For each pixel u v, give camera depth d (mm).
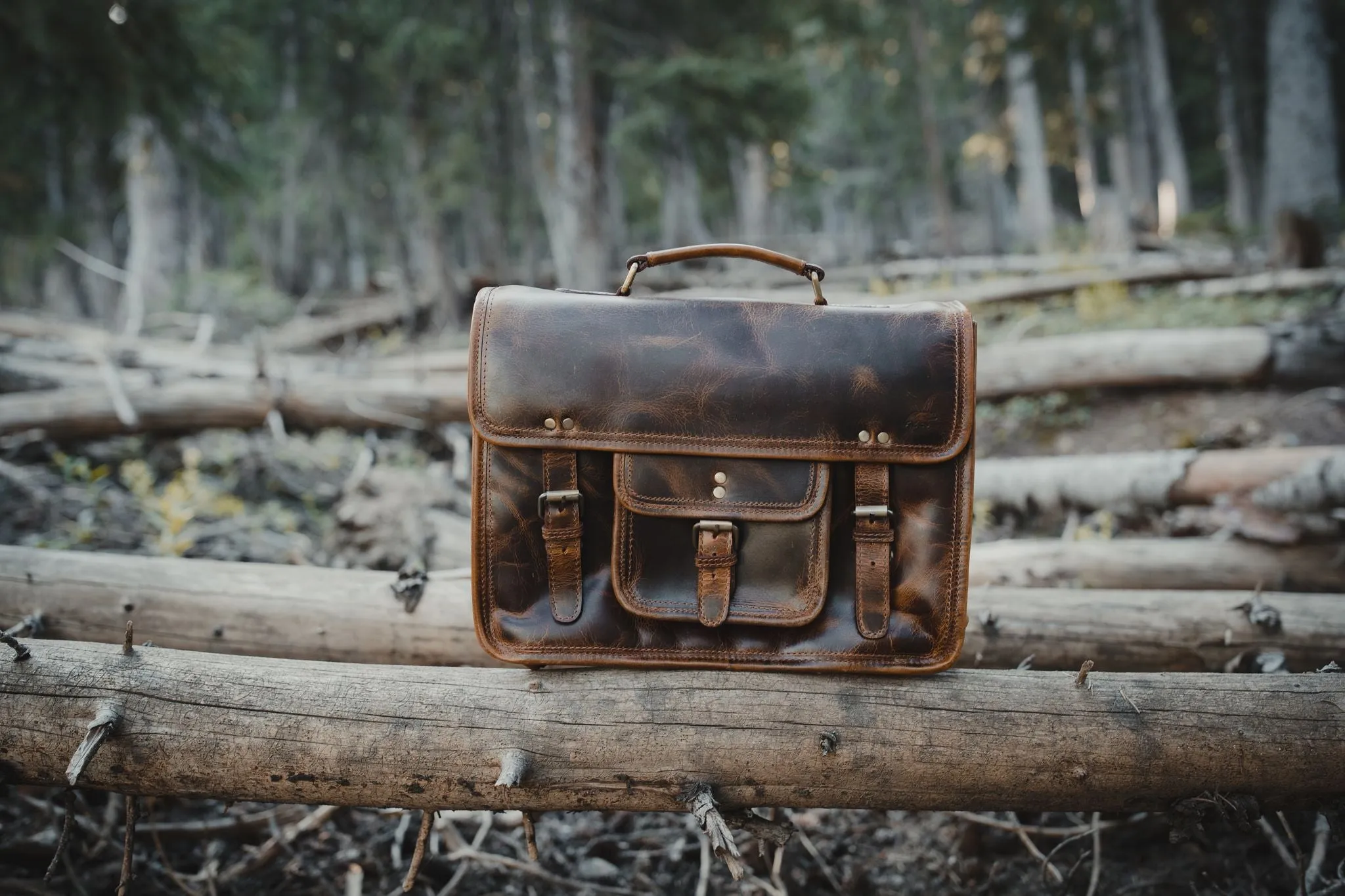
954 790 1489
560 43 10875
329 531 3422
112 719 1423
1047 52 16891
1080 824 2143
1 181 9656
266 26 13031
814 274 1648
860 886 2025
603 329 1549
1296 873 1902
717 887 2020
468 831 2186
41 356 5648
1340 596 2234
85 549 3188
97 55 5430
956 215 30250
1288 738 1472
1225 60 17047
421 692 1526
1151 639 2133
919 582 1532
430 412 4684
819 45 17172
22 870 1911
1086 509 3783
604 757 1467
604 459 1556
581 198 11203
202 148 6863
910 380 1519
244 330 10750
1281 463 3385
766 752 1472
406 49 11930
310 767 1464
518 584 1554
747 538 1541
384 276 14688
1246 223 16547
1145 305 7090
